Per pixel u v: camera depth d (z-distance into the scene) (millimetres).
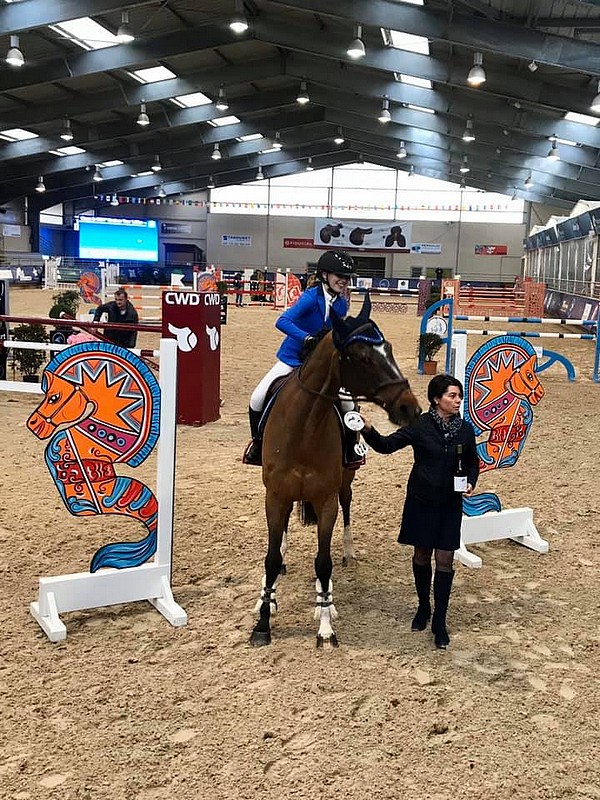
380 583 4355
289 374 3734
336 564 4609
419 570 3721
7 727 2861
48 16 13680
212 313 8414
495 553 4973
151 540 3922
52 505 5480
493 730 2939
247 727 2895
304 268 43531
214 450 7293
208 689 3162
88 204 41719
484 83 16531
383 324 22859
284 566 4492
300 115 28281
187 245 43531
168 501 3906
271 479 3426
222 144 33281
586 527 5461
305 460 3307
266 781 2584
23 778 2572
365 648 3572
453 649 3598
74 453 3674
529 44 12727
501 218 41375
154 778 2584
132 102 21703
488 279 41938
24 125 22438
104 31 16703
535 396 4953
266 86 24219
